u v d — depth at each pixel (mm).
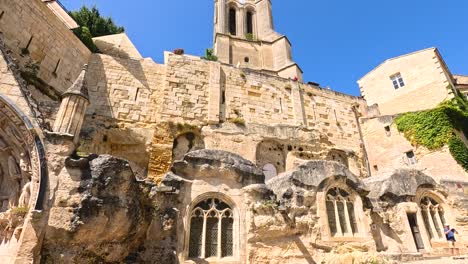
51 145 10188
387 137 27250
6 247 8922
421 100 30328
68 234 9234
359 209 14625
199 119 21859
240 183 13000
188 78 23125
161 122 20797
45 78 17844
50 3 23297
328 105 28219
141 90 22047
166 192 11758
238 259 11445
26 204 9492
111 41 27344
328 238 13180
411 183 17719
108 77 21609
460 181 19609
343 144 26750
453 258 13180
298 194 13617
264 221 12055
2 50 11227
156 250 10852
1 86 10547
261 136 22938
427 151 24266
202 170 12656
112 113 20516
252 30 48500
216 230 12000
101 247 9828
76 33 23141
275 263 11773
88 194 9688
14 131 10281
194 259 11117
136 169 19312
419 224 16359
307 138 24641
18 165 10344
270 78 26562
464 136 25078
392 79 33500
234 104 23859
